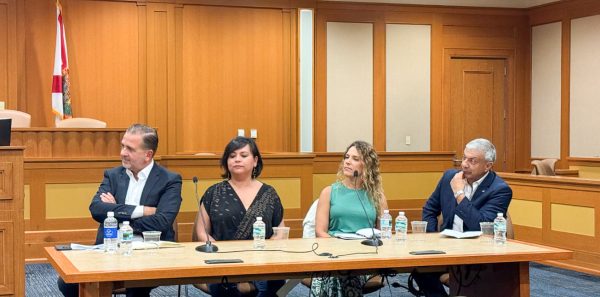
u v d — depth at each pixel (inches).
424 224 148.7
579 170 310.8
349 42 381.1
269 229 144.3
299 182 273.6
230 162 144.5
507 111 406.6
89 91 340.8
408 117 390.6
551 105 392.2
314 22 374.0
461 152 399.5
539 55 399.5
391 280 217.0
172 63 351.3
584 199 230.2
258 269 105.3
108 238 116.6
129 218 137.6
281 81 366.6
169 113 351.6
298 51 367.2
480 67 402.0
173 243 125.7
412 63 390.3
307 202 274.1
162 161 261.7
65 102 325.4
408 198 319.3
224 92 359.9
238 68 361.4
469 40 398.0
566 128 381.4
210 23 356.5
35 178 243.0
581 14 372.2
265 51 364.2
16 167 149.1
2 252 148.3
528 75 406.3
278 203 147.3
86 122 296.4
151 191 142.4
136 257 111.5
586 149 370.3
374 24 383.9
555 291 205.9
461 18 396.2
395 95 388.5
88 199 247.9
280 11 365.7
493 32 401.1
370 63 384.2
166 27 349.7
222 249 121.7
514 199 260.4
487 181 157.9
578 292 204.7
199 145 356.8
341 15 379.2
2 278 148.3
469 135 401.4
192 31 354.3
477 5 396.5
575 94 376.8
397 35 387.5
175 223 148.4
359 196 151.8
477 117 402.3
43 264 241.0
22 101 330.3
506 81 405.7
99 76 341.7
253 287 138.9
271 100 365.7
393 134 388.5
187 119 354.6
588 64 369.1
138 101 347.6
